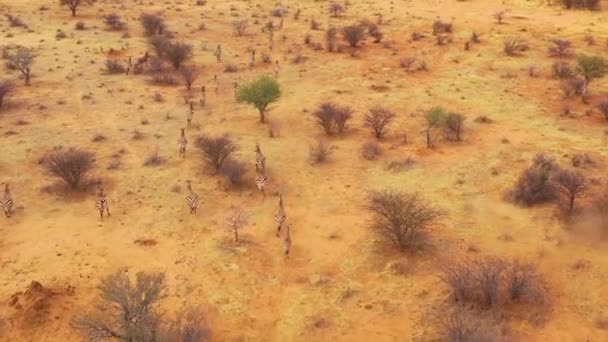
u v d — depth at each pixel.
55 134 32.38
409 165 28.00
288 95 38.66
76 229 23.05
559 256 20.34
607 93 37.19
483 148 29.64
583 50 45.78
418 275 19.64
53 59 46.56
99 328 15.93
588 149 28.94
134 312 16.05
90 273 20.27
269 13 64.06
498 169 27.23
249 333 17.41
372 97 37.84
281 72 43.59
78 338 17.17
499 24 54.66
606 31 51.09
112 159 29.28
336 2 69.38
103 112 35.88
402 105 36.28
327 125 32.19
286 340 17.12
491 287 17.67
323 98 37.91
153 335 15.86
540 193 23.95
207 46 51.03
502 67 42.88
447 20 57.28
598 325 16.97
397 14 61.44
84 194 25.86
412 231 21.02
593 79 39.38
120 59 46.94
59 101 37.38
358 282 19.53
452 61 44.72
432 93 38.19
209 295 19.06
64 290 19.23
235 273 20.16
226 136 29.98
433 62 44.78
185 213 24.27
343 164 28.56
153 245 21.95
